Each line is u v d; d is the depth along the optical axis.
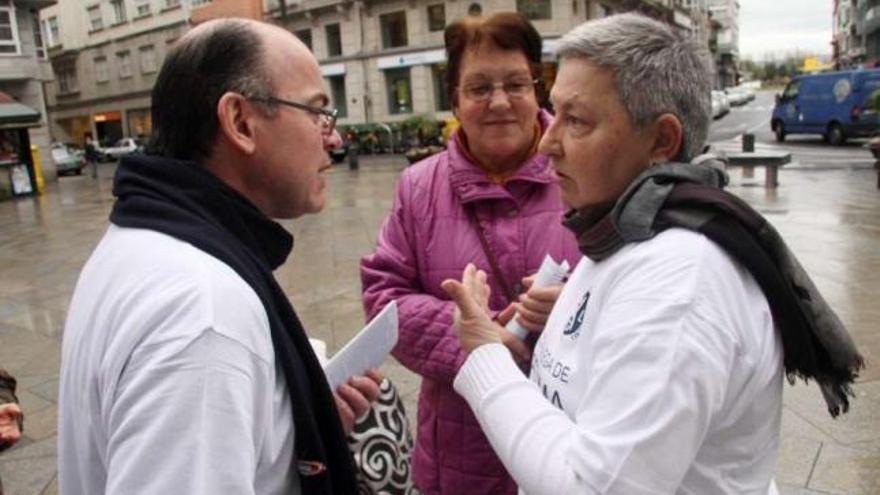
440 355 1.97
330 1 34.22
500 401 1.34
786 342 1.22
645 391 1.10
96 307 1.10
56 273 9.20
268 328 1.11
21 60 26.69
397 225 2.21
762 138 26.70
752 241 1.17
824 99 22.86
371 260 2.23
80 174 31.44
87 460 1.12
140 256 1.09
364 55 33.88
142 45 44.38
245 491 0.99
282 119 1.27
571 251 2.04
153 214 1.14
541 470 1.20
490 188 2.05
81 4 47.41
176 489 0.95
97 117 49.00
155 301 1.03
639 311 1.15
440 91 32.78
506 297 2.05
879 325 5.21
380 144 32.09
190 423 0.97
